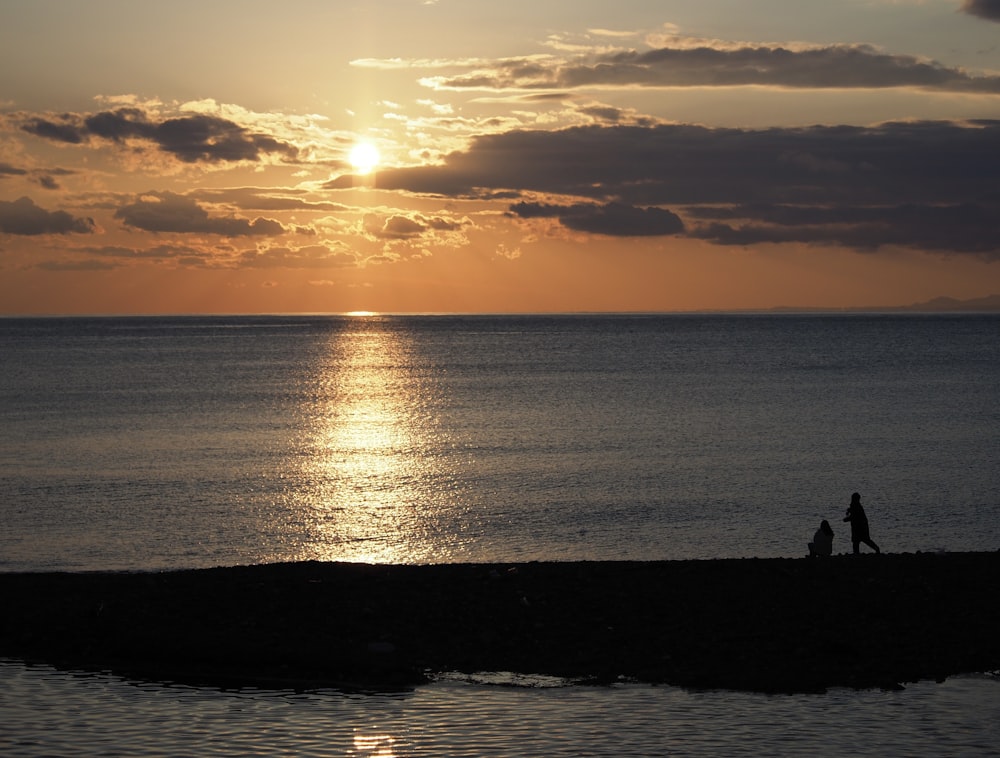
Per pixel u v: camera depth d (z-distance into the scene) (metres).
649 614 27.61
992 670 23.47
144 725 20.33
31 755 18.81
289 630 26.47
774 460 71.25
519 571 31.94
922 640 25.41
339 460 71.81
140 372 172.88
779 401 117.62
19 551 43.38
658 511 52.59
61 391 134.12
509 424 95.25
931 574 31.02
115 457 73.00
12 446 78.88
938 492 58.31
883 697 21.88
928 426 92.50
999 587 29.47
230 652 24.45
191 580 31.25
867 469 67.00
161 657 24.47
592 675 23.42
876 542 45.59
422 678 23.27
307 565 33.78
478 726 20.33
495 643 25.61
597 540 45.88
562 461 71.00
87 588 30.39
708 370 175.62
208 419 99.94
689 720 20.61
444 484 61.25
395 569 32.75
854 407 110.31
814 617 27.19
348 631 26.47
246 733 19.94
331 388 139.38
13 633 26.33
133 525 49.16
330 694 22.23
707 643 25.38
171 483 61.53
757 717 20.73
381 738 19.66
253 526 49.09
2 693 22.22
